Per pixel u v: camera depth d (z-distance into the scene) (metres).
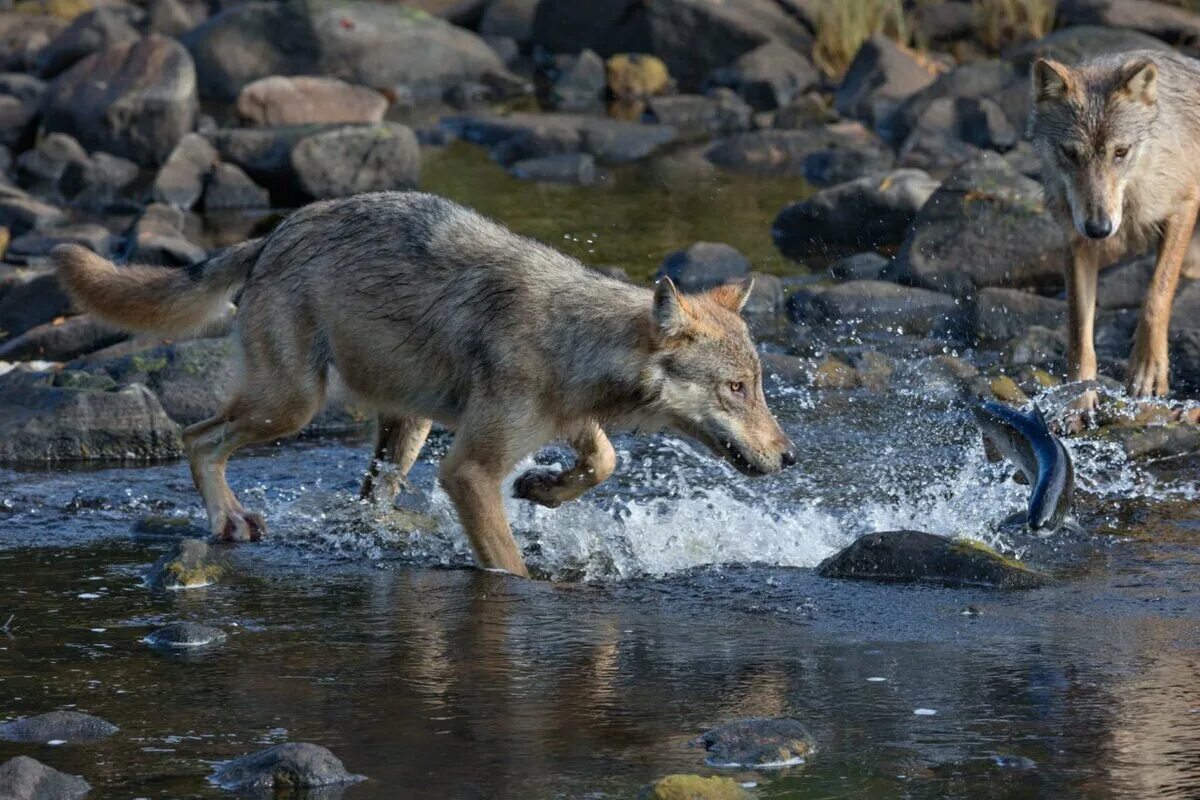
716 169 29.00
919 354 18.62
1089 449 14.50
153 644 9.98
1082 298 15.87
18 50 35.09
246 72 34.28
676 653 9.77
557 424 11.85
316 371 12.72
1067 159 15.73
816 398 16.91
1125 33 30.00
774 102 33.75
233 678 9.35
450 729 8.52
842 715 8.66
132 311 13.55
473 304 11.89
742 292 12.31
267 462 15.10
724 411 11.69
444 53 35.56
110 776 7.92
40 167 27.70
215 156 27.11
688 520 12.94
